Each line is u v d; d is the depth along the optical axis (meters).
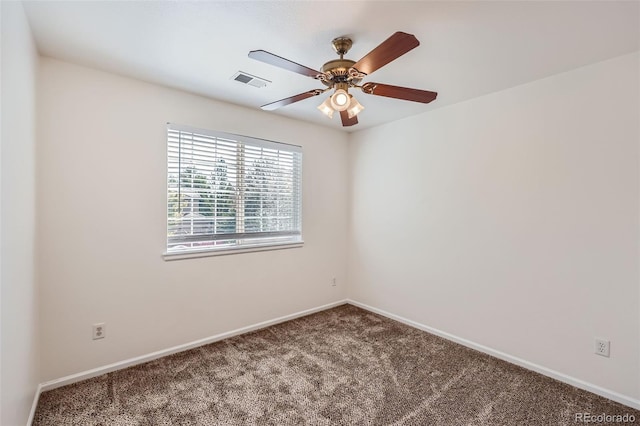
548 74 2.21
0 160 1.14
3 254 1.20
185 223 2.66
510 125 2.47
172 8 1.50
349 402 1.95
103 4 1.47
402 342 2.83
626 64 1.93
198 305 2.71
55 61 2.03
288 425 1.75
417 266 3.18
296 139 3.42
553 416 1.84
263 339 2.88
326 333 3.03
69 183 2.10
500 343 2.54
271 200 3.27
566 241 2.19
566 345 2.18
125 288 2.34
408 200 3.27
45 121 2.00
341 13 1.53
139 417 1.79
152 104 2.44
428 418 1.82
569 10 1.49
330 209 3.79
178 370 2.31
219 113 2.82
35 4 1.46
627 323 1.94
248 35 1.74
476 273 2.70
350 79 1.77
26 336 1.61
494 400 1.98
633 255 1.92
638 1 1.42
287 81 2.38
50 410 1.83
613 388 1.99
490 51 1.90
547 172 2.27
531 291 2.36
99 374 2.22
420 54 1.93
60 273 2.07
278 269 3.29
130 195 2.35
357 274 3.88
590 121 2.07
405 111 3.07
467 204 2.76
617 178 1.97
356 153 3.88
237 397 1.99
